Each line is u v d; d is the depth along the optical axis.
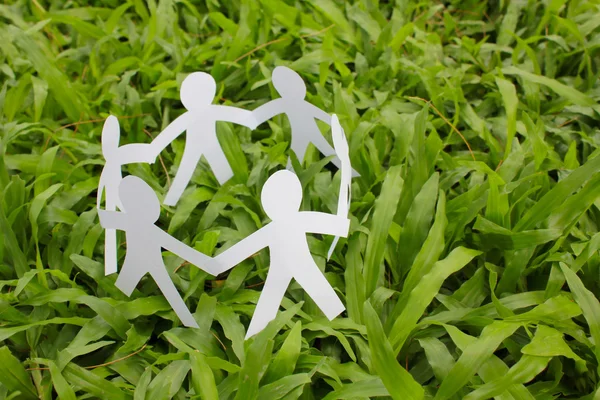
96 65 1.29
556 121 1.18
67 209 0.96
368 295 0.82
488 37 1.39
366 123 1.04
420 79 1.22
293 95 1.00
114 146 0.82
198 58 1.29
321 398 0.74
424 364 0.76
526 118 0.98
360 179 1.02
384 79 1.27
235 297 0.83
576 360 0.70
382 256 0.83
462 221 0.88
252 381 0.65
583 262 0.79
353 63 1.38
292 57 1.35
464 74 1.29
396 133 1.07
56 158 1.05
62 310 0.82
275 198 0.66
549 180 1.03
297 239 0.69
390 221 0.84
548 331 0.69
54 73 1.16
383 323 0.82
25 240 0.91
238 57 1.29
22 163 1.03
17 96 1.16
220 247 0.93
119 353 0.76
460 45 1.35
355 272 0.83
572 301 0.75
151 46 1.31
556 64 1.31
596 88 1.23
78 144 1.08
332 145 1.11
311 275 0.71
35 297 0.80
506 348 0.80
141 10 1.46
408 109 1.19
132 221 0.70
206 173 1.05
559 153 1.12
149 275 0.87
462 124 1.18
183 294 0.84
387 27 1.30
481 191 0.94
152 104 1.23
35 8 1.45
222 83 1.18
